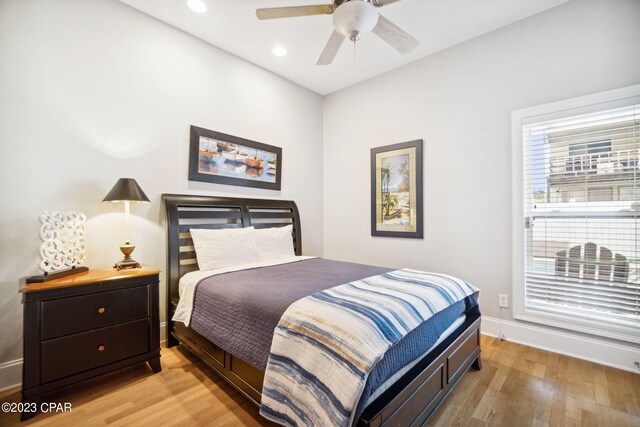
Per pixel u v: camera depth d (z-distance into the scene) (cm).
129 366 193
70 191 212
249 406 167
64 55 210
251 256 278
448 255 297
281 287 181
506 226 262
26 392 156
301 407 116
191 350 213
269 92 350
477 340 205
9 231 188
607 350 214
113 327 187
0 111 185
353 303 142
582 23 226
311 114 405
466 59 286
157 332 207
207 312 194
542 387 186
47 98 203
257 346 150
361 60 323
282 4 236
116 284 189
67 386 169
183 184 277
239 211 311
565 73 233
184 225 269
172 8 243
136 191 213
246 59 324
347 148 393
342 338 115
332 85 388
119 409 164
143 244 250
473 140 281
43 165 201
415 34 274
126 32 239
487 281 272
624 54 210
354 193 386
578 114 226
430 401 146
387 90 349
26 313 157
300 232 370
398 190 337
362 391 104
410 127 328
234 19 256
